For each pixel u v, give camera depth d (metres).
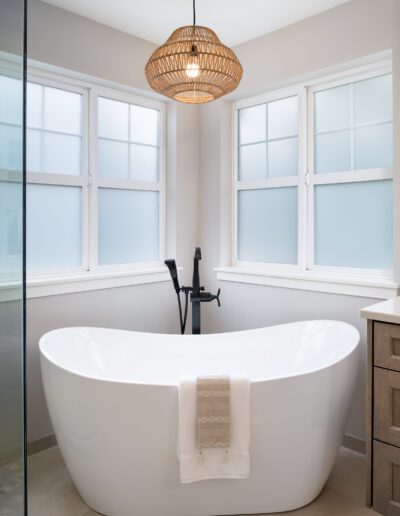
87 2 2.18
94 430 1.57
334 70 2.33
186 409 1.51
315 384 1.63
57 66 2.23
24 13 1.09
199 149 3.05
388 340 1.62
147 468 1.55
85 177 2.53
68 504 1.76
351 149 2.37
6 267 1.17
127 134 2.76
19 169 1.12
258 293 2.69
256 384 1.55
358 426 2.20
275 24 2.43
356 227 2.36
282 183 2.67
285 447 1.61
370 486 1.69
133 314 2.67
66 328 2.12
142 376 2.27
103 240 2.65
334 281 2.28
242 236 2.94
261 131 2.81
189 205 3.00
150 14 2.30
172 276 2.58
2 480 1.19
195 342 2.36
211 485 1.60
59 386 1.66
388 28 2.04
